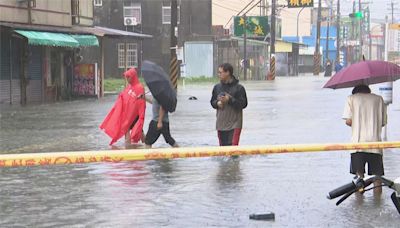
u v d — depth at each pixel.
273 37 95.25
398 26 80.75
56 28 47.22
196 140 23.83
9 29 40.59
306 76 124.31
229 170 17.31
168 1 92.88
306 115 34.22
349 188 12.48
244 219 12.07
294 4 103.69
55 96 49.75
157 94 19.88
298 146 10.20
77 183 15.69
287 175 16.52
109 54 91.12
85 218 12.25
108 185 15.39
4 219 12.21
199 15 93.44
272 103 43.47
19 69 44.53
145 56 93.19
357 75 13.18
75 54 53.22
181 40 93.69
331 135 24.92
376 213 12.38
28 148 21.95
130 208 13.02
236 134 18.48
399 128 26.95
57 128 28.86
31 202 13.66
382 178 12.41
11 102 43.59
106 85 71.19
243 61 94.12
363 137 13.44
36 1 45.28
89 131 27.50
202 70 93.38
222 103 18.23
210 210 12.80
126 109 22.64
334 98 48.84
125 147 22.02
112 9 92.81
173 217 12.27
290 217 12.17
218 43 96.00
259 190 14.69
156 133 20.53
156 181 15.82
